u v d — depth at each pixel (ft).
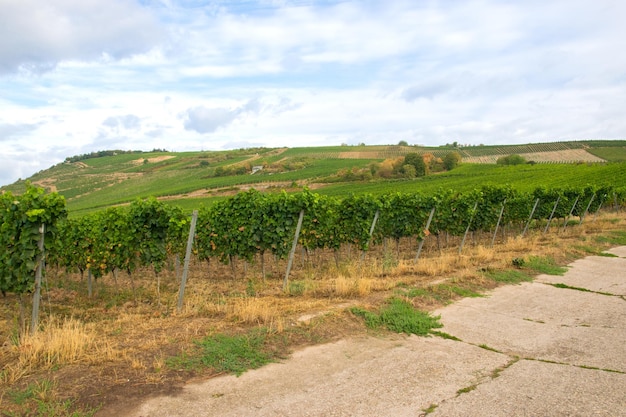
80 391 14.80
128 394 14.75
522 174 204.95
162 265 32.32
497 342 21.04
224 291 34.65
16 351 18.30
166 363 17.24
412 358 18.63
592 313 26.23
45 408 13.52
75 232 43.52
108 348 18.45
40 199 22.16
